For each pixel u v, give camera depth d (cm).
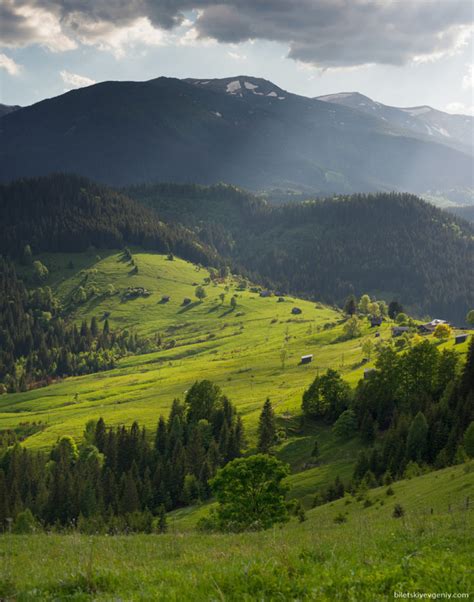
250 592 1138
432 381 13862
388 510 5753
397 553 1508
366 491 7619
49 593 1293
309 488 10838
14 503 11081
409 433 10300
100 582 1324
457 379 12862
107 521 9750
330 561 1359
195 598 1103
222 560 1555
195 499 12494
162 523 9662
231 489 5619
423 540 1748
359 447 13062
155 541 2600
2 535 3020
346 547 1698
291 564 1298
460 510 3334
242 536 2752
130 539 2709
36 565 1795
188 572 1342
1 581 1412
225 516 5531
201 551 2012
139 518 9544
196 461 13725
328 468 11944
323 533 2645
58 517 10938
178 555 2003
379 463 10581
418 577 1168
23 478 13150
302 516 7194
